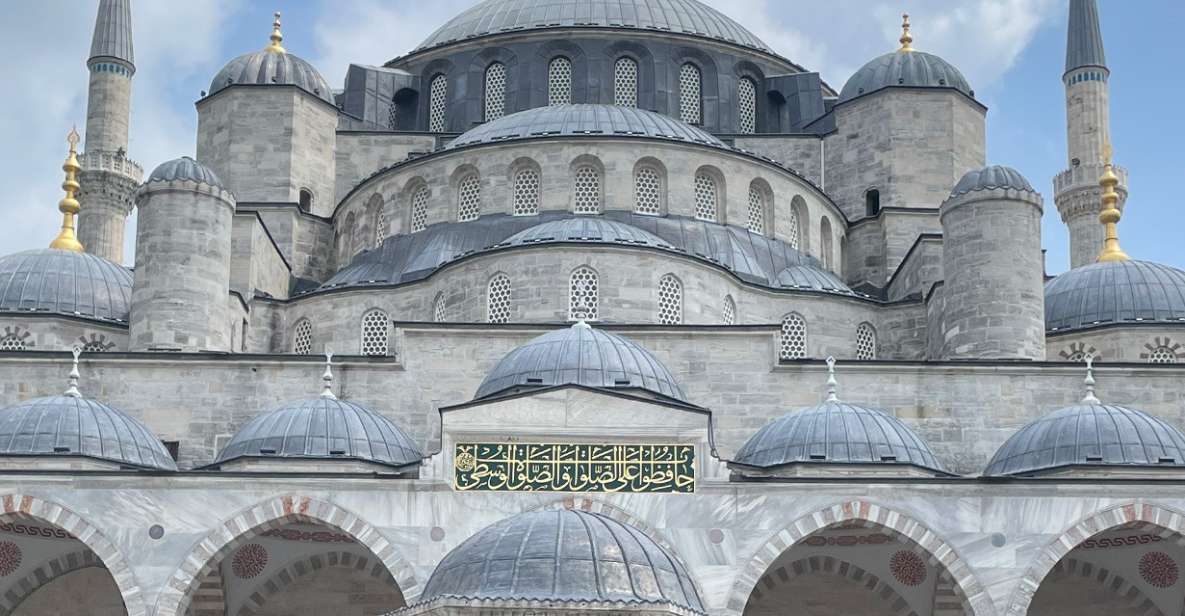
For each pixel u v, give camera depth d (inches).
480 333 2394.2
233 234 2647.6
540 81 3171.8
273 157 2952.8
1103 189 2913.4
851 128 3051.2
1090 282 2684.5
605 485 2068.2
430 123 3230.8
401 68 3280.0
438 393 2380.7
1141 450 2139.5
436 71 3243.1
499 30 3211.1
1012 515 2075.5
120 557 2047.2
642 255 2475.4
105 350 2440.9
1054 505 2076.8
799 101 3233.3
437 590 1274.6
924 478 2080.5
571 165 2694.4
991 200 2486.5
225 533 2055.9
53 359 2385.6
